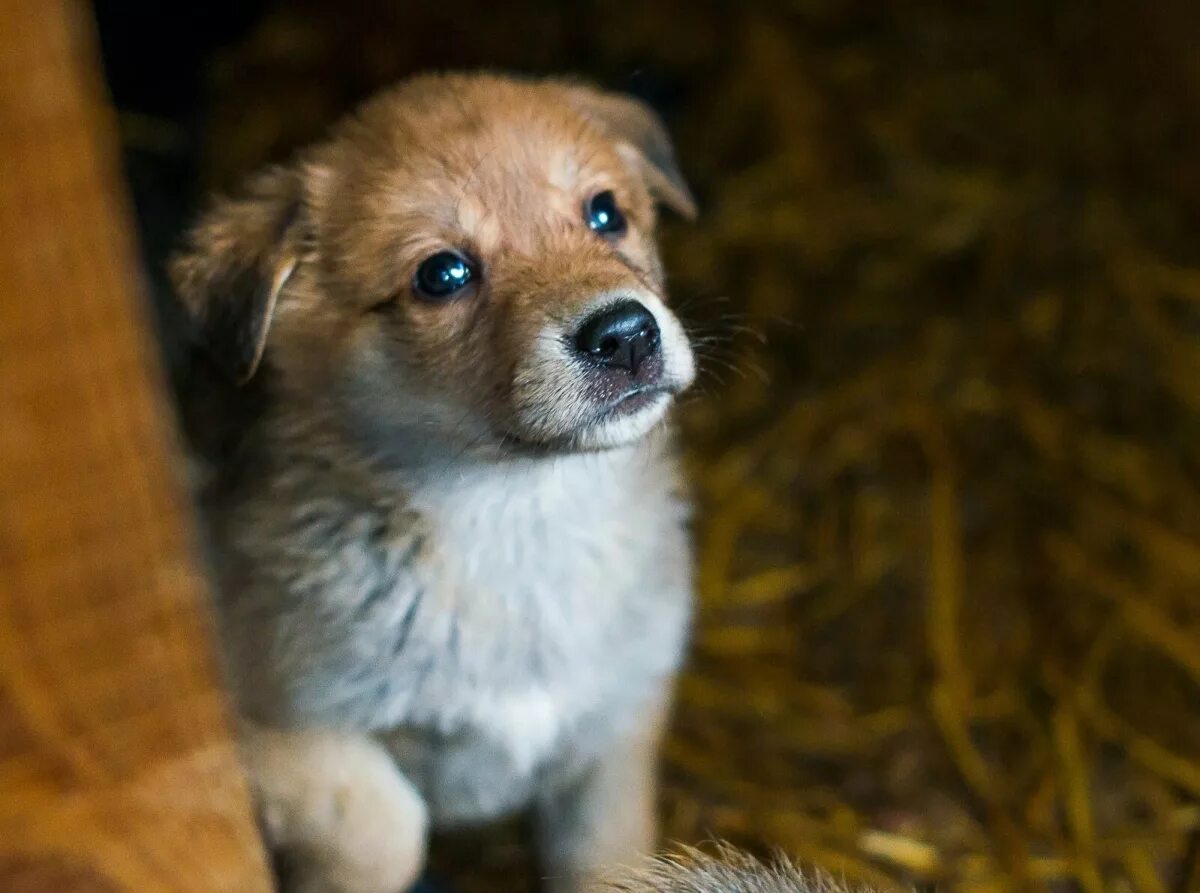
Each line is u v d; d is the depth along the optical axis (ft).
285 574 4.03
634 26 5.49
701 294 4.88
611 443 3.96
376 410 4.01
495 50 5.37
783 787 4.36
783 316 4.89
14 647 3.55
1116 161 5.06
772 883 3.91
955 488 4.67
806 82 5.30
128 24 5.05
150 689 3.59
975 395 4.78
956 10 5.51
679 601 4.14
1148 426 4.71
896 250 4.98
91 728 3.59
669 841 4.22
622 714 4.13
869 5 5.54
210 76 5.19
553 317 3.93
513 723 4.07
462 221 4.00
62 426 3.50
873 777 4.37
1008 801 4.33
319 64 5.27
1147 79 5.10
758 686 4.47
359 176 4.04
